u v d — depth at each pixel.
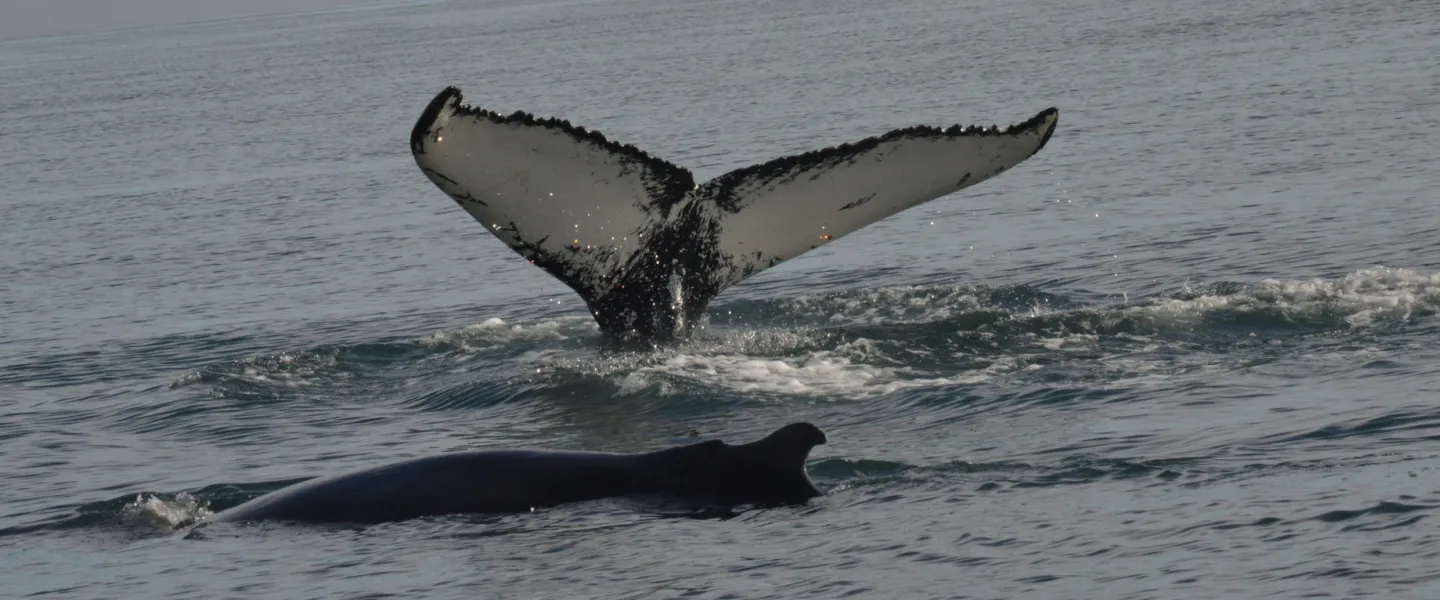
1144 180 52.22
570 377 27.31
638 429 24.41
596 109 99.88
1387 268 33.47
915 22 163.75
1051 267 39.19
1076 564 15.73
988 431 22.45
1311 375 24.20
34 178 84.75
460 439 24.78
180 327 40.03
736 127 82.06
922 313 31.58
